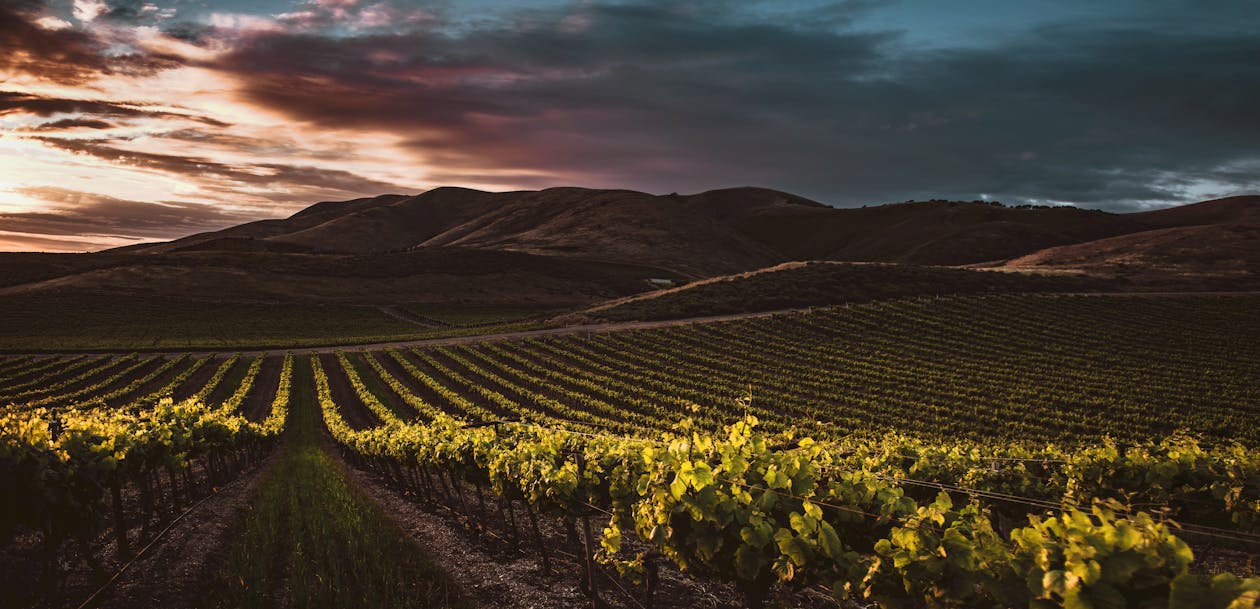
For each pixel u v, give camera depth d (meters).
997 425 38.56
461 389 57.81
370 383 63.59
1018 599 4.64
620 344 69.44
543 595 10.55
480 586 10.97
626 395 49.47
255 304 118.88
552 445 12.05
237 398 51.25
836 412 42.41
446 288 141.00
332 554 11.16
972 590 4.90
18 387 56.00
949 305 73.06
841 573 6.32
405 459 22.14
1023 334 62.34
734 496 6.97
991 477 14.23
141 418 18.20
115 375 61.69
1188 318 66.25
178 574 11.27
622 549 13.55
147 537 14.33
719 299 86.38
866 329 67.06
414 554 12.02
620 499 9.56
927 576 5.18
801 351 61.16
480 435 15.73
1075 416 39.09
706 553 6.99
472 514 19.36
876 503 7.08
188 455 19.44
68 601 9.71
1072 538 4.03
